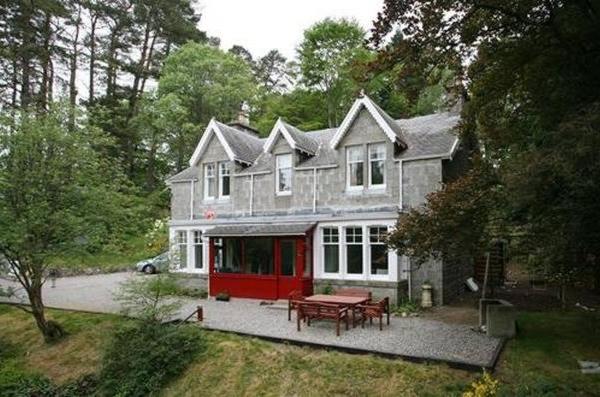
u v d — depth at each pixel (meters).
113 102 39.03
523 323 13.75
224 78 41.34
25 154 14.03
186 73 39.94
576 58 9.16
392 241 10.48
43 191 14.30
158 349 12.24
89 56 38.53
